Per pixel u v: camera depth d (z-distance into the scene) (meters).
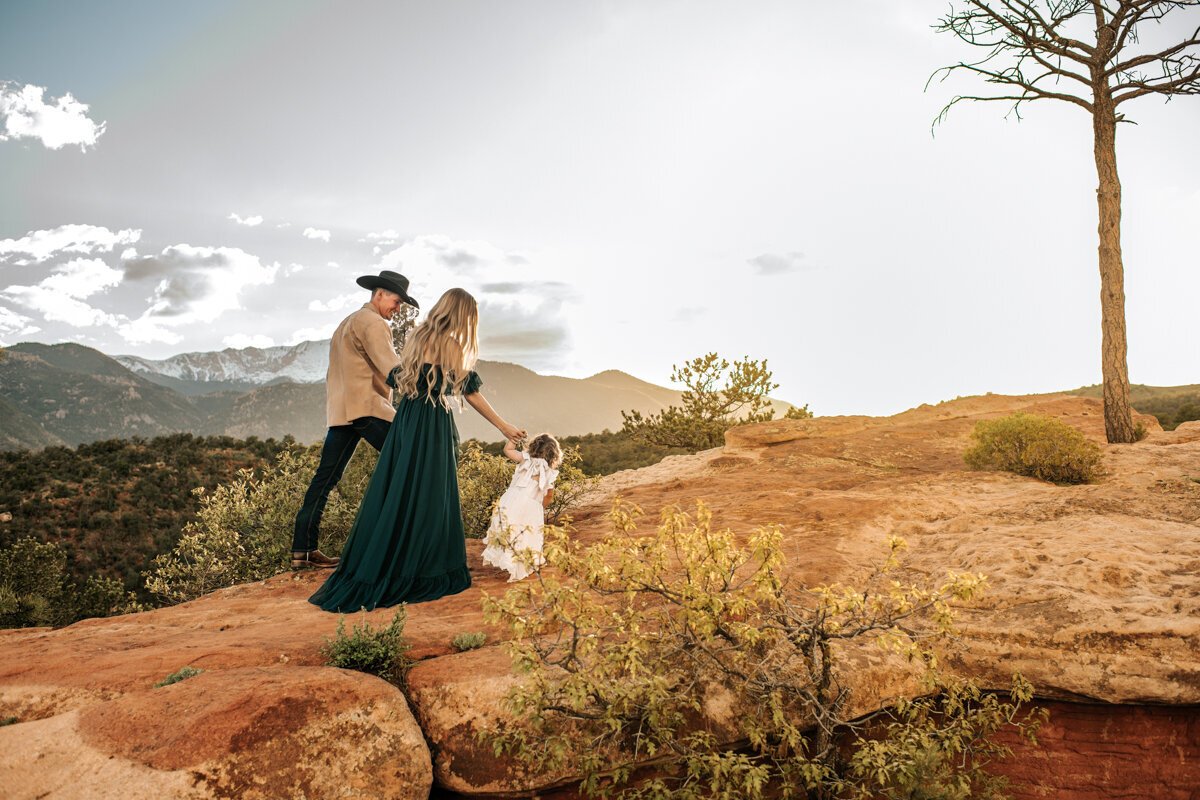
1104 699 3.30
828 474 10.51
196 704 2.76
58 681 3.11
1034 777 3.50
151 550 27.75
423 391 4.88
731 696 3.23
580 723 3.06
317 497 5.86
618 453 29.39
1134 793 3.41
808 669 3.20
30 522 27.25
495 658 3.40
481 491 7.69
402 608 3.59
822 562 4.90
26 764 2.47
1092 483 8.33
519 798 3.00
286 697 2.77
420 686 3.20
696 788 2.78
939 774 2.96
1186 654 3.23
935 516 6.43
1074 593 3.79
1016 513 5.99
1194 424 12.45
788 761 3.04
